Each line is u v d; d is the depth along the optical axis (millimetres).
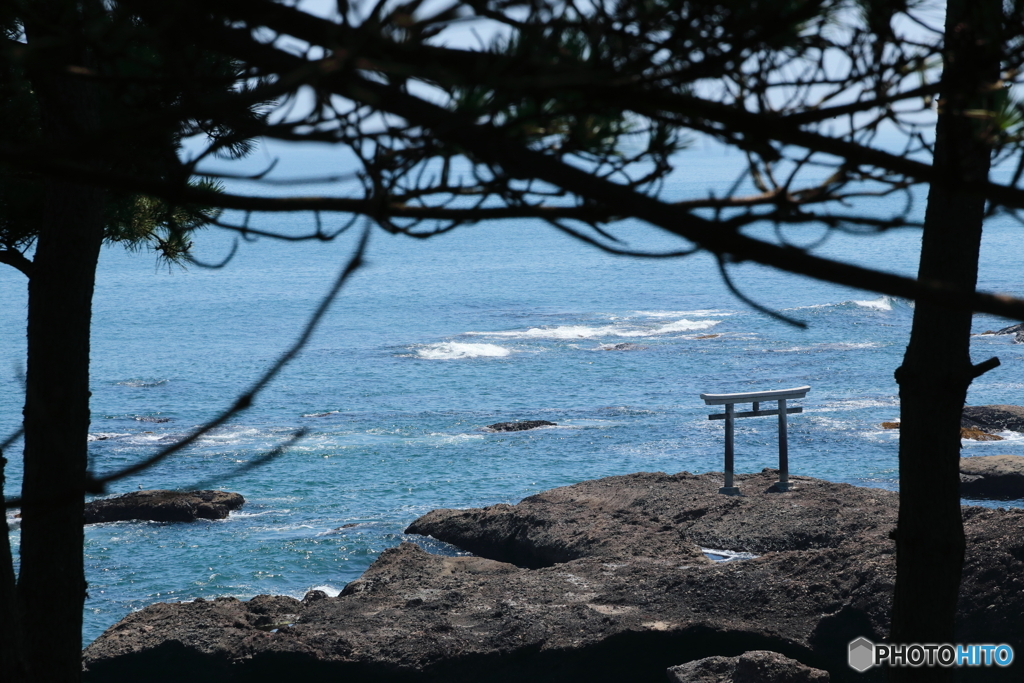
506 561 23172
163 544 28062
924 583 9391
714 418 23344
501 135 3023
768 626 15133
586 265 145750
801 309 81750
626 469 36844
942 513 9336
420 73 2660
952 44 3105
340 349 71500
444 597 17438
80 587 9992
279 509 31906
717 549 20234
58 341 9703
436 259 160500
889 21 3074
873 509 21031
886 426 42188
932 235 9070
